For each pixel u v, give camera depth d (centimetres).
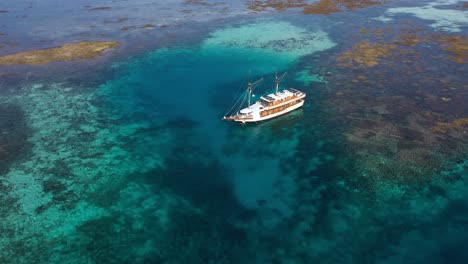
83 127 6531
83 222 4447
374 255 3962
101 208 4681
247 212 4644
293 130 6331
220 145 6072
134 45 10575
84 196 4872
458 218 4356
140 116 6962
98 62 9438
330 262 3912
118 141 6138
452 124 6144
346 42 10400
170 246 4159
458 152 5438
